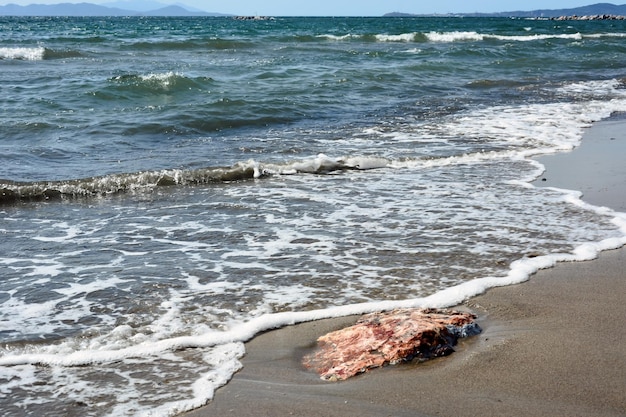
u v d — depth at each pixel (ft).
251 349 14.73
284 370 13.70
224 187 30.04
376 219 24.80
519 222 24.25
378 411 11.92
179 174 30.73
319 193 28.81
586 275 19.06
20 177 30.01
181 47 104.12
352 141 39.47
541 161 34.71
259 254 21.06
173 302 17.28
